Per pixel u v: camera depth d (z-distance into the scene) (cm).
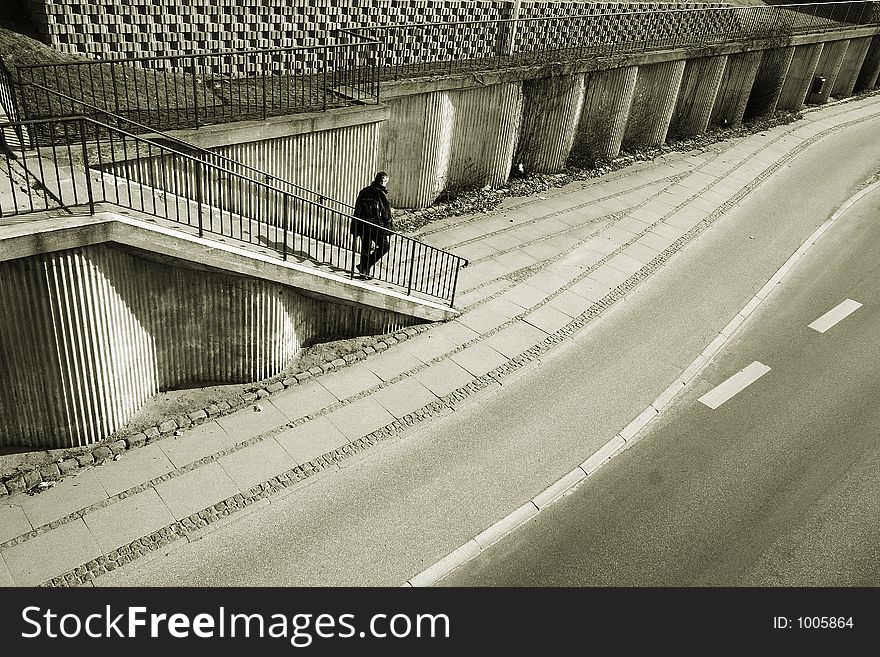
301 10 1541
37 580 809
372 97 1454
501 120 1872
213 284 1024
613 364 1307
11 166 956
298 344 1205
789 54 2794
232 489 953
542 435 1120
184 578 837
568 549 933
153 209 1012
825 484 1075
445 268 1526
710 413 1212
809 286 1639
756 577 916
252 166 1238
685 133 2578
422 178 1750
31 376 898
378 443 1064
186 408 1067
